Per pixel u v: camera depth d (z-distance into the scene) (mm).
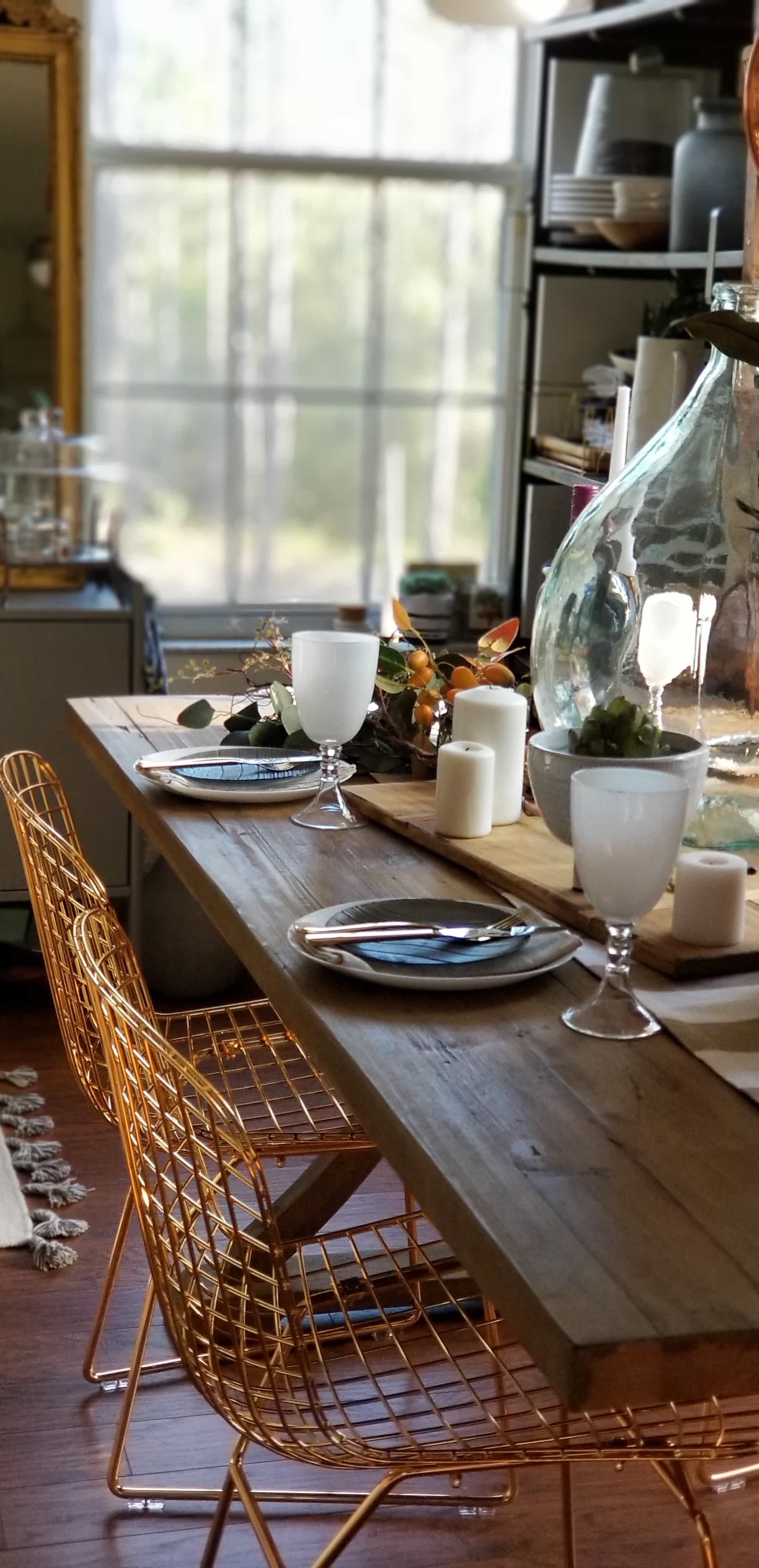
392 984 1320
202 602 4449
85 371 4098
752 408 1700
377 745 2088
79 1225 2492
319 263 4375
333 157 4309
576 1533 1824
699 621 1676
